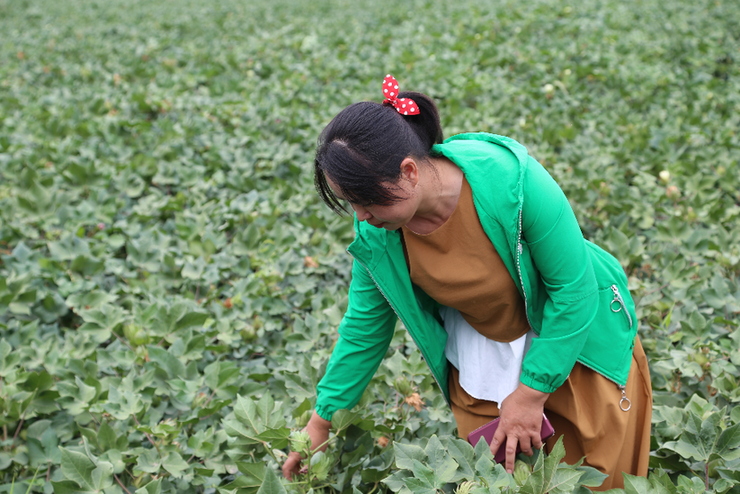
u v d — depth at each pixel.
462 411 2.24
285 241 4.01
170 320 3.21
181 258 3.99
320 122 5.76
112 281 3.83
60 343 3.33
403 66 7.25
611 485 2.13
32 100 6.98
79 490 2.23
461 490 1.85
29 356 3.12
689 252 3.68
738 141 5.15
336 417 2.24
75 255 3.89
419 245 1.89
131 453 2.50
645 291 3.35
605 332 2.02
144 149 5.41
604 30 8.41
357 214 1.77
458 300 1.95
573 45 7.56
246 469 2.11
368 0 12.17
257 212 4.39
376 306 2.14
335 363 2.24
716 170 4.68
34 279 3.75
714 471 2.26
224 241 4.08
